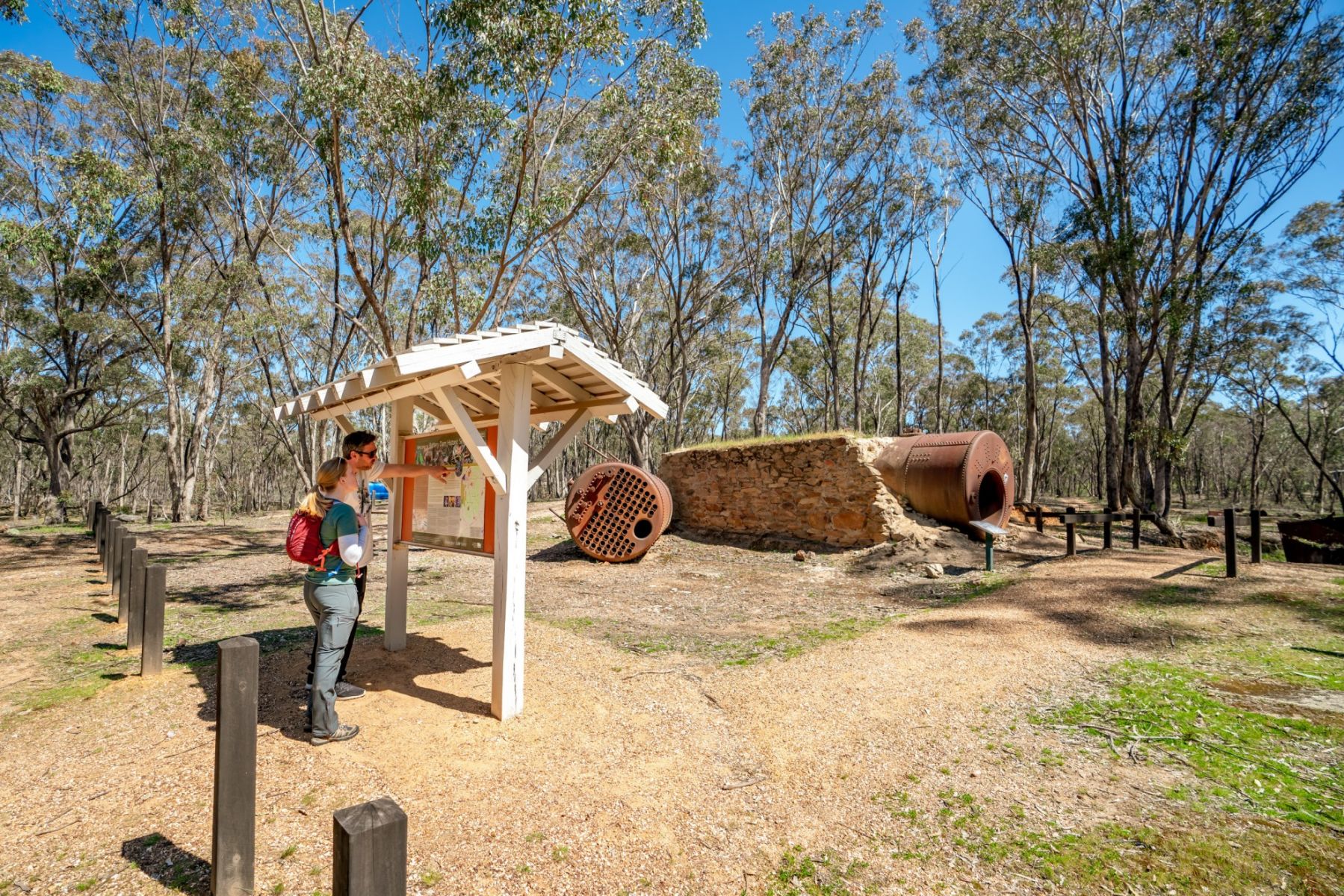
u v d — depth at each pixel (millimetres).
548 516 18844
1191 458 47219
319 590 3484
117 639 5828
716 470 14016
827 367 35469
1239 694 4305
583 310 27875
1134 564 9109
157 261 23922
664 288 28188
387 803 1589
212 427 32781
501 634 3896
